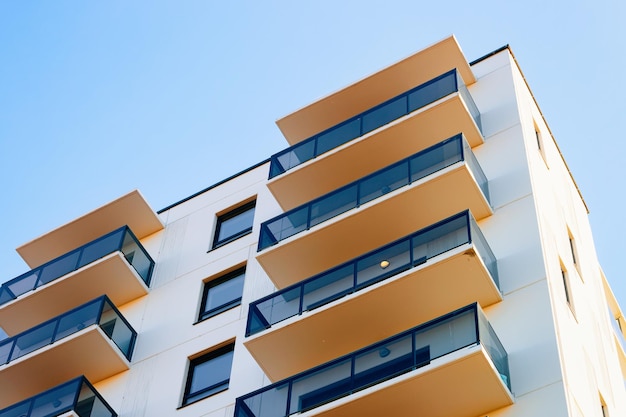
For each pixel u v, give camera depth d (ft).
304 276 89.35
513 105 93.91
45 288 102.53
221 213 108.37
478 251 74.54
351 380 70.44
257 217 104.01
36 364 93.91
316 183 96.58
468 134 90.89
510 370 69.36
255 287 94.38
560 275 80.74
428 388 67.36
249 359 86.79
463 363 65.77
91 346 92.63
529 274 75.51
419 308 76.28
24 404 87.66
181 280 100.83
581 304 84.58
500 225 80.94
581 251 95.35
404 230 84.79
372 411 69.21
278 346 80.43
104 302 95.14
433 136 91.66
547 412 65.10
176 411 85.81
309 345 79.82
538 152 93.30
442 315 74.13
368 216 85.15
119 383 91.91
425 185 82.64
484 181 85.40
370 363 70.54
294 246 88.12
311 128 105.40
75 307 102.73
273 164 100.17
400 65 100.94
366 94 102.47
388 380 68.08
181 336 93.50
